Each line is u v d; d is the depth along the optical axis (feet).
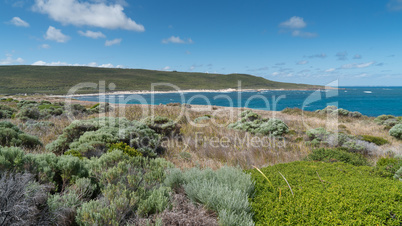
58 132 30.40
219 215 9.05
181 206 10.00
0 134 19.52
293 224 8.44
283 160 23.11
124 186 10.81
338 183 11.45
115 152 15.30
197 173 13.29
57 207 8.53
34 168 10.78
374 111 172.04
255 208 9.71
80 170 12.16
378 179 12.07
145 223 8.46
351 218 8.23
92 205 9.03
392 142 38.29
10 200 7.27
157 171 13.82
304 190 10.75
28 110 46.68
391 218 8.16
